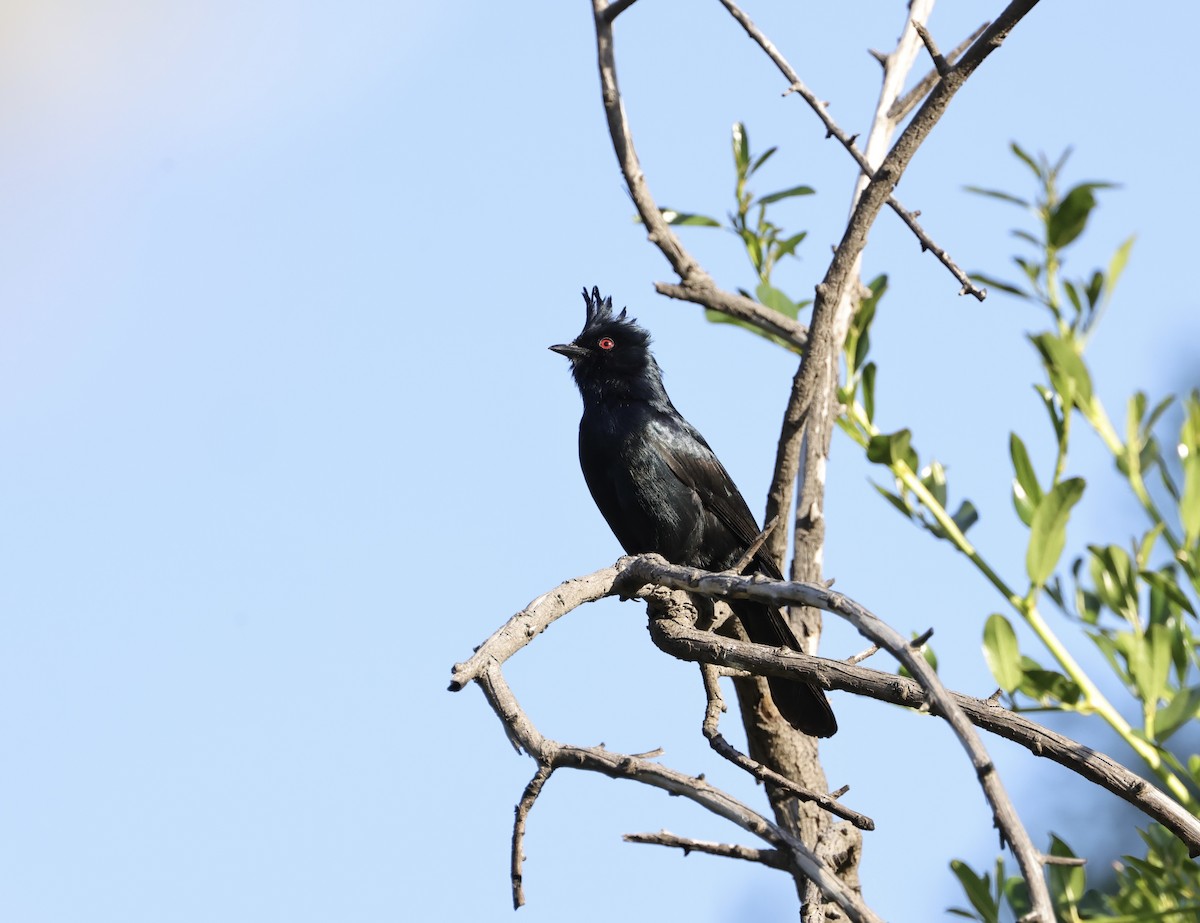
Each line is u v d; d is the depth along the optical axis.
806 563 11.73
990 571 10.80
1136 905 10.05
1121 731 10.05
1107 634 10.54
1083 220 11.62
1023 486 10.88
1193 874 9.90
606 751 7.03
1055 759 7.55
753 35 11.20
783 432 11.12
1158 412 10.96
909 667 6.42
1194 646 10.64
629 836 6.71
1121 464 10.84
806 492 11.85
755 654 8.36
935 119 9.95
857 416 12.10
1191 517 10.35
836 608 7.14
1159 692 9.98
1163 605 10.73
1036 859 5.58
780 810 10.80
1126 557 10.39
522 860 7.09
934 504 11.15
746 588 8.13
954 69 9.74
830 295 10.55
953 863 10.19
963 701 7.69
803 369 10.83
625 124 12.43
